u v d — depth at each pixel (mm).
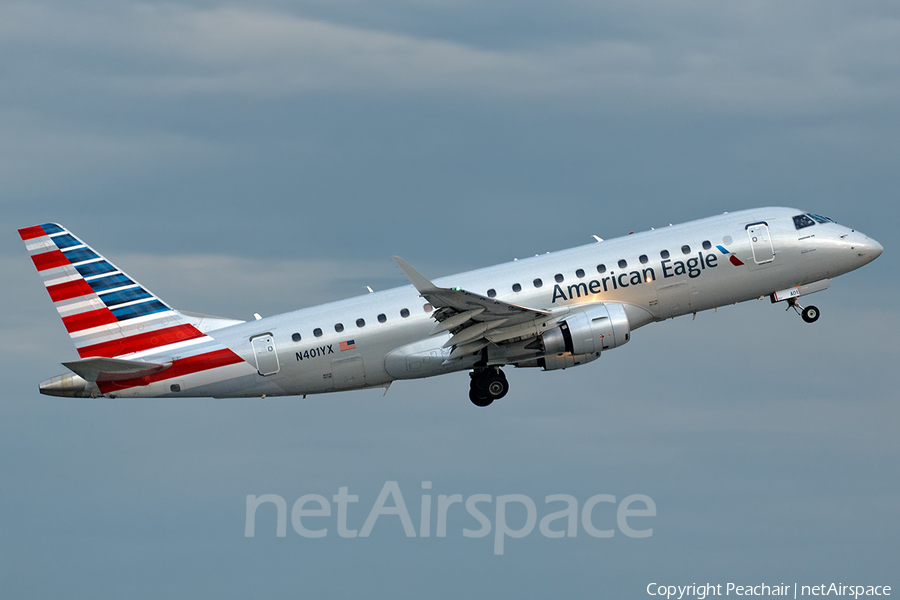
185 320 140500
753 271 140500
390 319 137750
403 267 118312
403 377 140250
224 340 138375
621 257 138625
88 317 139750
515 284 137000
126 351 139375
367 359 137875
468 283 137250
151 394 137625
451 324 127750
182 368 137250
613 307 135500
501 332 134875
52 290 139750
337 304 140125
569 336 134750
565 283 136875
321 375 138125
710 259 139250
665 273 138500
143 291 140750
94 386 136875
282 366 137125
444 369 139875
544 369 140500
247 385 138000
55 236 140625
